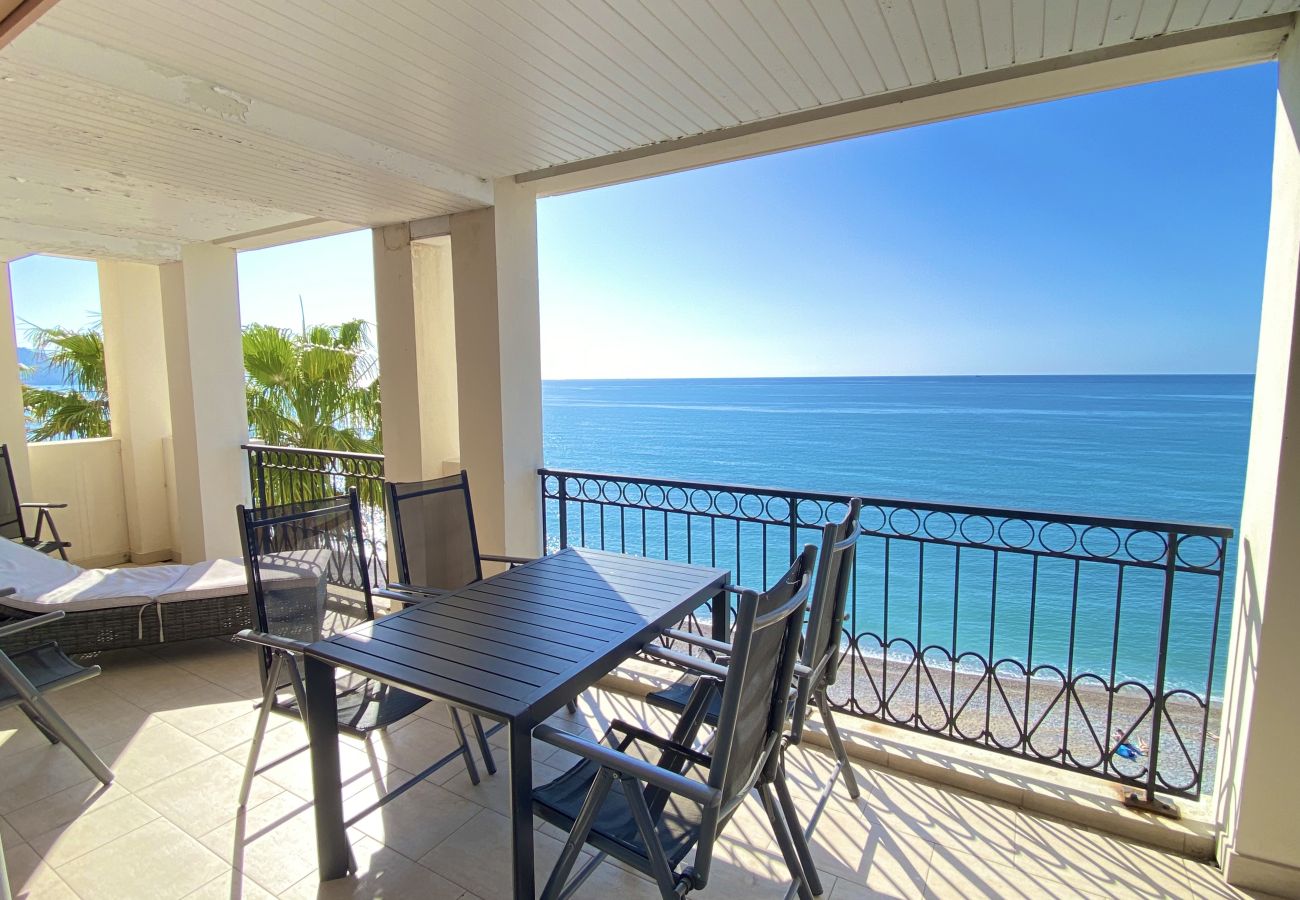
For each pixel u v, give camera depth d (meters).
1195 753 3.34
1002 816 2.26
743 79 2.22
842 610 2.16
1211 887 1.94
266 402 6.82
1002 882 1.97
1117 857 2.07
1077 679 2.36
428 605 2.21
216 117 2.22
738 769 1.48
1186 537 2.11
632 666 3.31
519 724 1.48
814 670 1.92
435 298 4.03
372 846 2.11
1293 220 1.77
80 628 3.20
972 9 1.80
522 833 1.52
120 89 2.00
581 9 1.77
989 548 2.42
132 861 2.03
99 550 5.59
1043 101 2.45
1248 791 1.91
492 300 3.45
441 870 2.00
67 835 2.15
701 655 3.32
